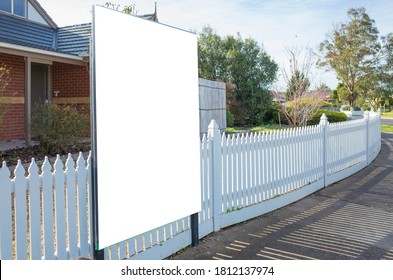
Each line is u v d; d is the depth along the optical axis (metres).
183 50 4.44
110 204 3.52
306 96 19.31
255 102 24.66
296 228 5.27
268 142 6.25
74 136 9.58
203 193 4.90
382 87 39.75
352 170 9.51
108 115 3.51
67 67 13.51
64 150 9.36
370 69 39.41
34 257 3.04
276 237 4.91
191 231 4.58
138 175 3.82
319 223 5.51
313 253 4.37
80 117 9.89
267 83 26.05
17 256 2.93
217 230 5.10
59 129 9.34
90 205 3.49
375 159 12.12
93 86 3.37
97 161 3.40
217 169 5.12
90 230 3.50
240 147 5.64
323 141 8.02
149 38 3.96
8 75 11.44
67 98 13.52
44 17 14.35
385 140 18.67
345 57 39.12
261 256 4.28
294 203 6.70
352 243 4.71
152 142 4.00
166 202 4.16
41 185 3.13
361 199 6.98
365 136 10.79
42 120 9.45
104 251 3.60
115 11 3.56
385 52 39.62
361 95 40.84
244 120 24.44
